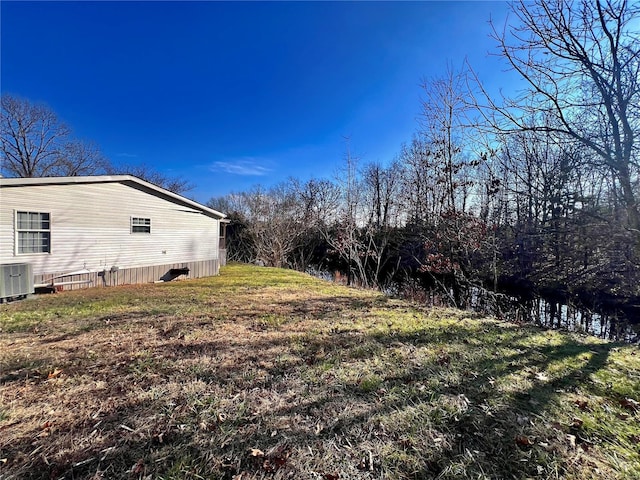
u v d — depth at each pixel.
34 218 7.86
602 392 2.63
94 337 4.24
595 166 5.27
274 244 21.66
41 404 2.44
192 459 1.81
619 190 5.43
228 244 25.59
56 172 25.05
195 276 12.45
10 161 22.62
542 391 2.64
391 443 1.97
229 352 3.64
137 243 10.27
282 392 2.66
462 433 2.07
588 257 9.73
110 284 9.47
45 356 3.50
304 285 10.58
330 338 4.21
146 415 2.28
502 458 1.82
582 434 2.04
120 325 4.86
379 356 3.51
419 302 8.02
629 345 4.06
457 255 10.78
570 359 3.42
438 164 11.51
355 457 1.84
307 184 25.84
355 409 2.38
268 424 2.17
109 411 2.34
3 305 6.42
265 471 1.73
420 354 3.58
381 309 6.34
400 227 17.88
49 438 2.01
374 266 17.36
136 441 1.98
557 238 10.61
